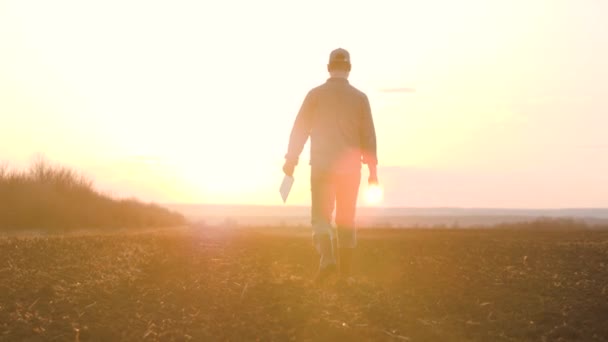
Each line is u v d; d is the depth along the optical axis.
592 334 6.10
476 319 6.66
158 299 7.23
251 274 9.09
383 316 6.58
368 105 8.48
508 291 8.09
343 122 8.31
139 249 11.81
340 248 8.62
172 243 13.26
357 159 8.42
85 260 9.97
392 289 8.13
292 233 21.73
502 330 6.24
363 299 7.28
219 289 7.75
